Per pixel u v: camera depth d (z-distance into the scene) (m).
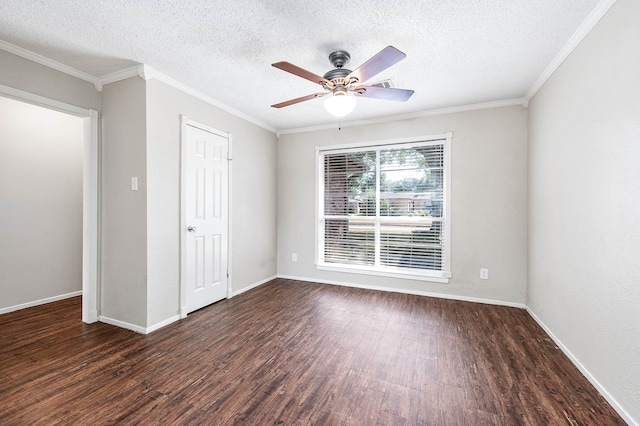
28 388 1.77
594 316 1.84
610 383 1.67
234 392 1.76
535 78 2.75
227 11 1.83
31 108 3.27
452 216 3.56
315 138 4.37
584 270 1.96
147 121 2.57
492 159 3.38
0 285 3.02
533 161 3.00
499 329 2.69
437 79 2.77
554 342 2.42
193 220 3.09
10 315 3.00
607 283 1.71
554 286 2.44
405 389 1.80
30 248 3.24
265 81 2.85
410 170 3.83
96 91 2.82
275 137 4.55
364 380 1.90
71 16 1.88
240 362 2.11
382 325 2.78
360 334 2.58
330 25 1.97
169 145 2.79
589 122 1.92
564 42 2.15
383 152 3.99
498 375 1.95
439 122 3.62
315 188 4.37
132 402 1.66
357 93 2.30
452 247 3.56
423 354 2.23
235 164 3.69
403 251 3.88
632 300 1.50
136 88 2.61
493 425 1.50
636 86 1.48
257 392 1.76
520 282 3.27
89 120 2.76
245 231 3.90
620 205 1.60
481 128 3.42
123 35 2.10
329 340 2.46
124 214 2.70
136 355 2.19
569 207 2.18
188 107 3.00
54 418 1.53
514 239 3.30
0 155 3.02
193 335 2.55
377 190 4.01
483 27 1.98
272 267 4.52
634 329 1.49
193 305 3.10
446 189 3.58
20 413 1.56
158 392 1.75
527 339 2.48
